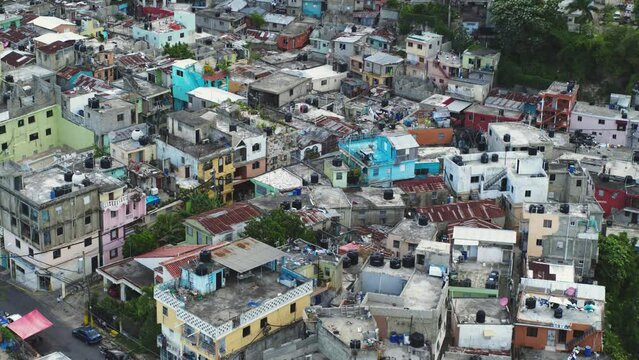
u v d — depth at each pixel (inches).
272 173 6146.7
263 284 4387.3
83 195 5265.8
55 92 6678.2
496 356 4323.3
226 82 7647.6
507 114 7455.7
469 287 4746.6
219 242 5236.2
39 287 5290.4
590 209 5654.5
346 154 6318.9
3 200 5315.0
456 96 7765.8
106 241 5467.5
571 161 6279.5
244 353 4163.4
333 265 4670.3
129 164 6107.3
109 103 6628.9
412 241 5201.8
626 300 5457.7
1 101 6604.3
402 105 7672.2
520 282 4963.1
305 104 7317.9
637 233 6166.3
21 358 4628.4
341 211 5644.7
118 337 4842.5
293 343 4052.7
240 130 6515.8
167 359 4347.9
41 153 6683.1
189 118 6397.6
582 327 4493.1
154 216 5762.8
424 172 6402.6
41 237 5142.7
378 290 4670.3
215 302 4229.8
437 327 4212.6
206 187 6087.6
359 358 3912.4
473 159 6146.7
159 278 4854.8
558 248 5447.8
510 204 5772.6
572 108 7504.9
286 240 5064.0
